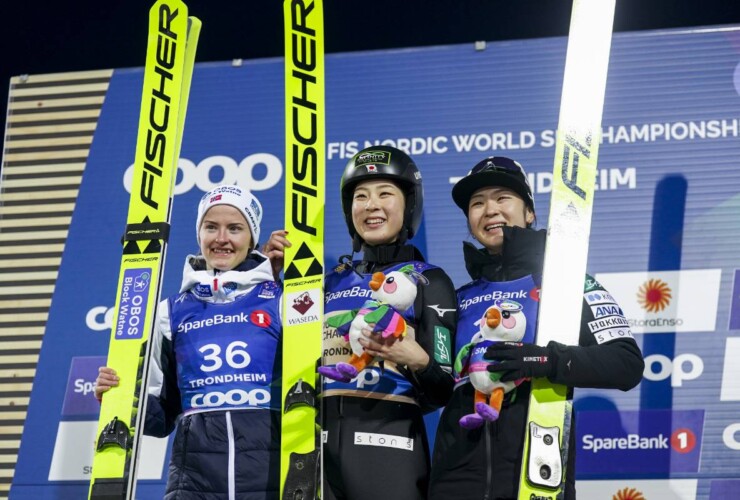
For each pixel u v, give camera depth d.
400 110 5.22
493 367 3.62
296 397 3.90
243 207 4.24
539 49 5.19
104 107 5.39
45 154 5.37
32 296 5.18
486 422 3.71
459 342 3.92
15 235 5.27
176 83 4.45
